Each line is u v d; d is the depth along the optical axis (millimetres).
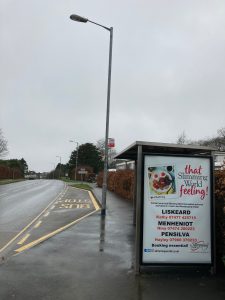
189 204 3789
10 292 3199
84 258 4398
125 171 15406
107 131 9672
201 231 3789
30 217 8797
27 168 78500
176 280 3559
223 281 3533
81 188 23625
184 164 3805
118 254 4613
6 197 15609
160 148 4566
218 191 3789
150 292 3221
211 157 3826
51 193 18562
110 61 9680
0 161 53875
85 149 54938
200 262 3768
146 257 3742
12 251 4855
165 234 3760
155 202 3768
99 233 6188
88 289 3291
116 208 10789
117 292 3219
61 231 6387
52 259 4340
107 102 9742
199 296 3131
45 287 3334
